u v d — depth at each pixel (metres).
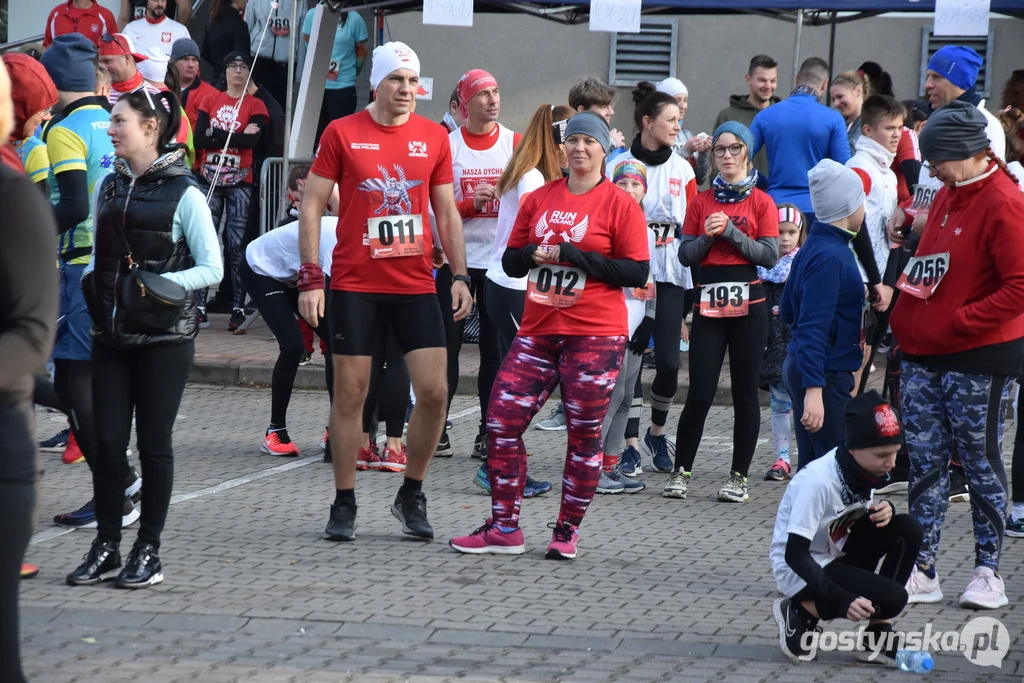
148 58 23.47
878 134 16.94
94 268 10.44
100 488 10.81
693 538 12.85
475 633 9.85
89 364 12.30
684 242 14.19
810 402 12.02
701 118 29.17
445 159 12.26
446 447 16.38
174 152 10.49
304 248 12.02
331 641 9.62
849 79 20.70
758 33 28.75
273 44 28.64
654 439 16.05
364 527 12.94
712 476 15.73
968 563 12.07
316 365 21.77
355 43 28.30
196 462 15.84
